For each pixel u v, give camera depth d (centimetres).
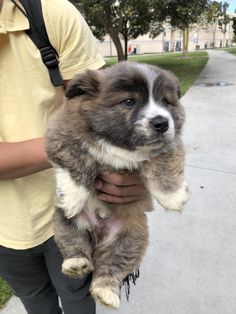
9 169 34
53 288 47
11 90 35
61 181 34
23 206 38
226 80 259
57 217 37
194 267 65
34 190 38
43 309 47
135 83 33
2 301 57
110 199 35
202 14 372
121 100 33
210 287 60
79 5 267
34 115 36
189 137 127
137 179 35
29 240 39
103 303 36
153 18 322
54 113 36
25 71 35
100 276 37
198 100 188
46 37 34
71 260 37
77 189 34
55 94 36
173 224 77
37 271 44
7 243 40
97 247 38
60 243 37
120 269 37
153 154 34
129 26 348
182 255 68
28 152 34
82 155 34
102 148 34
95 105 33
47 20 34
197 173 99
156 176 34
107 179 34
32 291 45
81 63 37
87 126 33
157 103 34
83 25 37
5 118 36
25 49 34
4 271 43
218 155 111
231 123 144
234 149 116
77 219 37
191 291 60
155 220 78
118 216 38
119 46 317
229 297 58
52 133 34
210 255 67
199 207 83
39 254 42
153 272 64
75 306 46
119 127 33
